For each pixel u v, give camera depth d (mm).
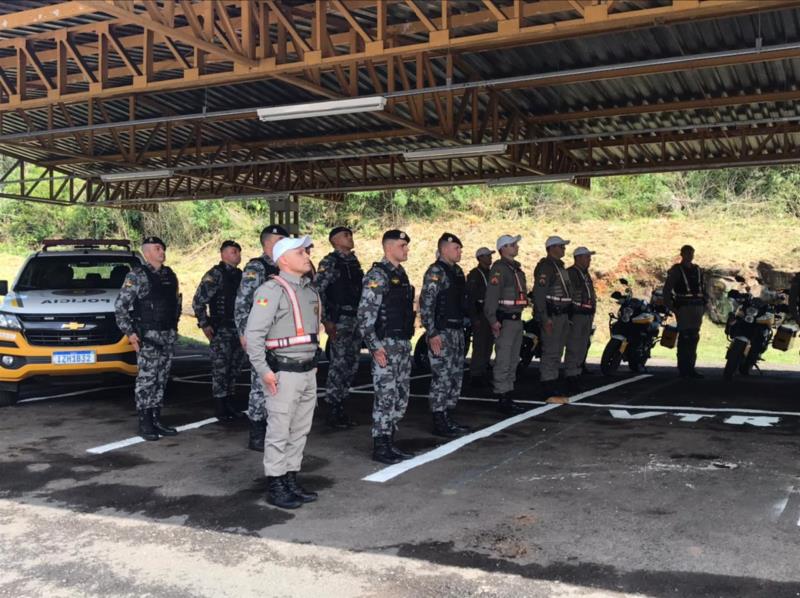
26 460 5656
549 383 8133
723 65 8438
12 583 3447
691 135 11828
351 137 12859
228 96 10961
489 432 6488
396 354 5527
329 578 3455
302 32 7863
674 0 5469
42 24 8039
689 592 3211
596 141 12617
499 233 23719
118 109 12070
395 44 7594
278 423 4465
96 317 7746
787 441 5953
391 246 5496
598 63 8742
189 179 17344
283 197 15875
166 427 6812
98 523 4238
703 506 4316
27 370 7570
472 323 9383
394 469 5293
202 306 7023
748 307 9812
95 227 32438
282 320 4465
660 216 23969
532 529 4012
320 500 4594
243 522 4227
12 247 32156
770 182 23422
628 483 4816
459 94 10172
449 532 4000
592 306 8664
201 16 7043
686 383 9633
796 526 3959
